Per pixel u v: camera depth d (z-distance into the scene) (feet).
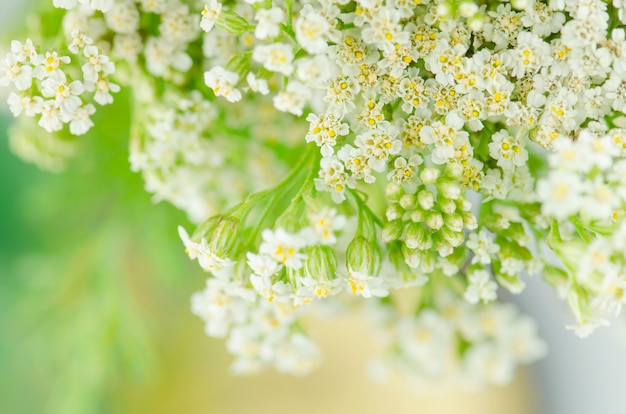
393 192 0.52
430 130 0.51
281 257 0.51
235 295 0.55
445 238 0.52
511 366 0.73
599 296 0.50
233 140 0.62
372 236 0.53
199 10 0.56
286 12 0.52
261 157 0.64
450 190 0.51
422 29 0.52
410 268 0.54
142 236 0.73
